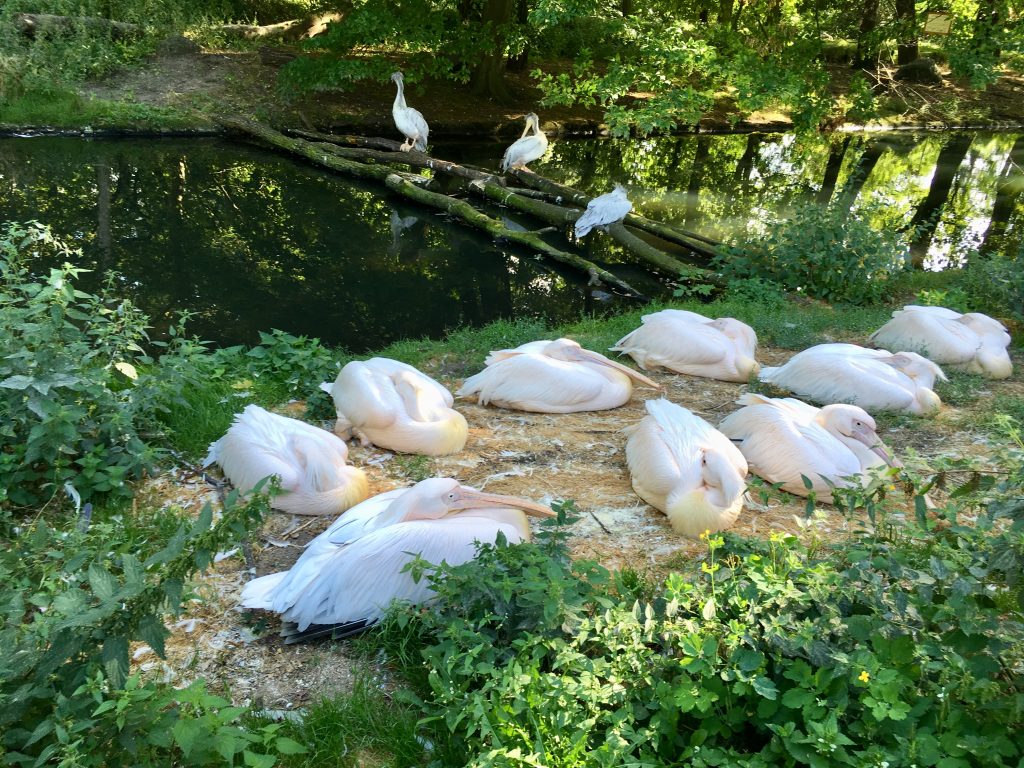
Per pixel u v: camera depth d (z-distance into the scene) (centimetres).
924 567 361
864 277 941
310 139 1605
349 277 1041
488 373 643
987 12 1541
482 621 351
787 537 396
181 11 1877
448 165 1459
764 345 802
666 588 361
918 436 608
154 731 288
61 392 503
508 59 2145
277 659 385
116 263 1006
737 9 2262
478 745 317
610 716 316
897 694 305
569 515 501
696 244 1159
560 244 1230
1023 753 298
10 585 327
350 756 337
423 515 420
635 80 1355
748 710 330
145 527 468
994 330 750
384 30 1655
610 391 644
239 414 536
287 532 474
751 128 2020
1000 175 1708
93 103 1554
